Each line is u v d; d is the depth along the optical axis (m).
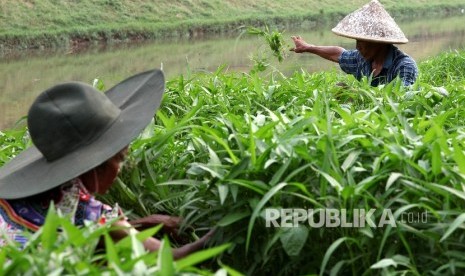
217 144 3.15
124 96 2.97
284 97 4.58
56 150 2.58
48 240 2.02
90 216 2.58
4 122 9.29
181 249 2.75
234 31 23.09
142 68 13.62
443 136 2.68
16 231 2.50
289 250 2.46
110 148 2.55
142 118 2.67
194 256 1.91
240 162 2.69
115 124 2.66
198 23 22.53
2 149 3.74
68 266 1.93
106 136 2.61
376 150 2.80
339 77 6.16
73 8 21.45
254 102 4.52
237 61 13.52
